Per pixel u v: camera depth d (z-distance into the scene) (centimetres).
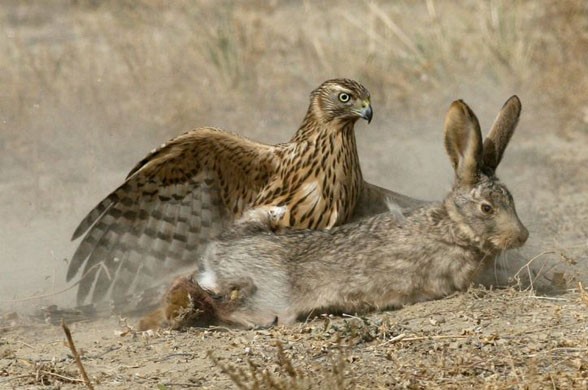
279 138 4928
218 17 6400
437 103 5172
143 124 4981
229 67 5416
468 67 5366
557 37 5347
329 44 5866
